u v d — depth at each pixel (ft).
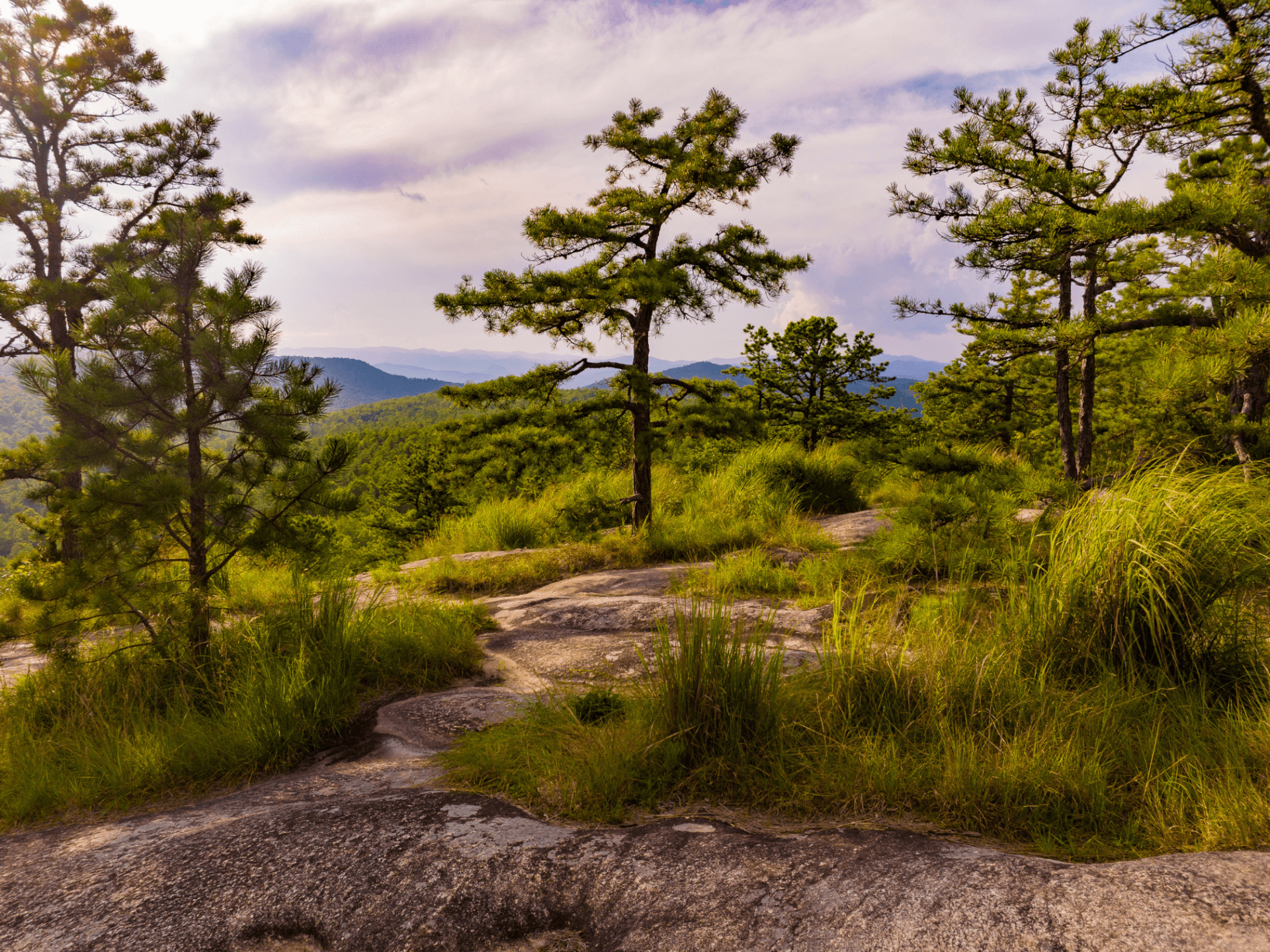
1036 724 9.61
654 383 30.63
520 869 7.22
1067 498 18.67
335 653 15.07
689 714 9.97
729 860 7.13
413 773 10.76
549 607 20.98
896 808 8.52
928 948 5.46
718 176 28.73
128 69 49.47
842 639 12.70
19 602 15.67
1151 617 11.49
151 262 14.98
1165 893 5.70
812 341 65.46
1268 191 19.44
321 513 16.33
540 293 27.73
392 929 6.49
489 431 30.76
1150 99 20.70
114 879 7.41
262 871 7.39
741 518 31.78
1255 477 15.70
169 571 17.08
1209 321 20.92
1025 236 22.80
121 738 12.38
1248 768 8.65
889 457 23.81
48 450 14.26
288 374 15.30
